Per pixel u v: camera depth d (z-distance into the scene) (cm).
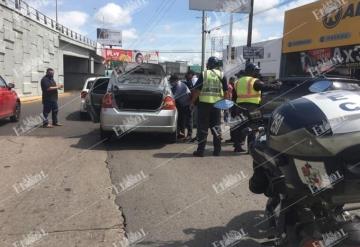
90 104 1345
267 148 348
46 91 1337
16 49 3256
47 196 613
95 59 7181
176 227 496
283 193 331
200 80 886
